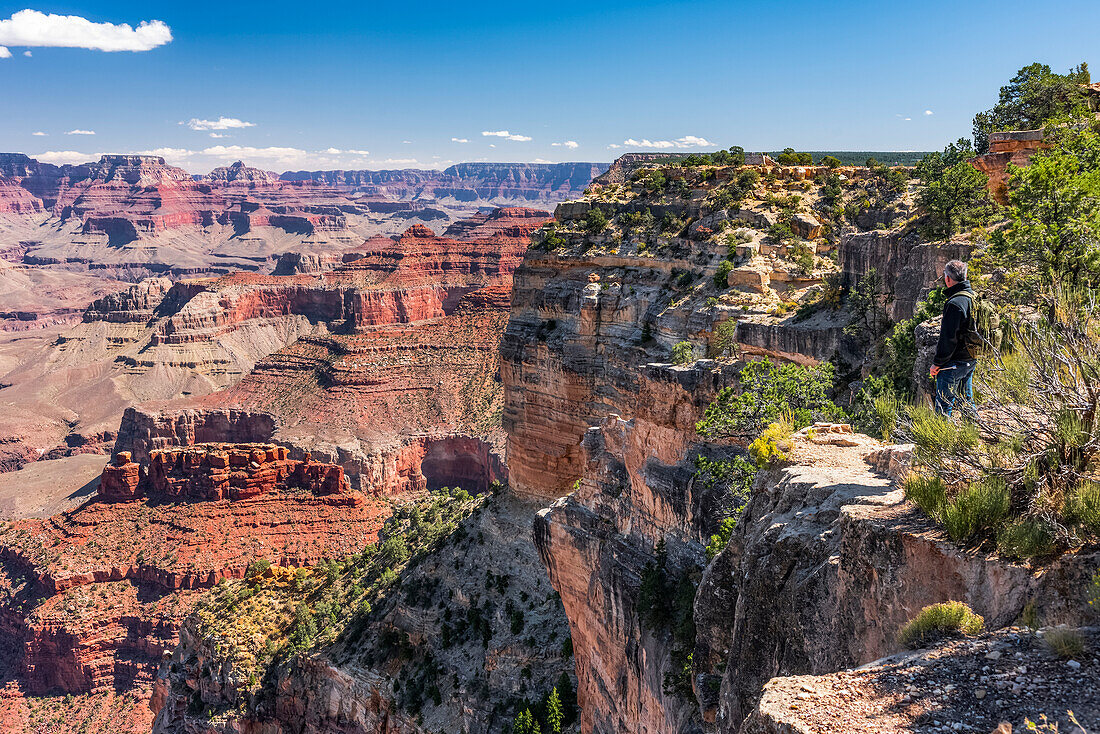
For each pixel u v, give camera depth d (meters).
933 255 42.06
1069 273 23.22
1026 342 14.45
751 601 17.06
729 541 21.05
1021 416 13.45
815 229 70.50
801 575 15.51
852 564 13.99
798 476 17.73
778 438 20.52
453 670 67.19
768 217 71.25
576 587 48.75
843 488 16.23
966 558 12.05
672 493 39.88
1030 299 24.30
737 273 63.41
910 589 12.80
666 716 36.50
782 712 10.23
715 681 21.31
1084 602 10.71
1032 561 11.44
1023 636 10.41
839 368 47.12
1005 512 12.15
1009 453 13.16
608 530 46.09
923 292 42.75
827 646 14.51
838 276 52.00
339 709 73.62
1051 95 57.22
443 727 63.50
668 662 36.88
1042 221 25.05
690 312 65.06
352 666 73.81
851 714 9.93
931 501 13.03
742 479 34.38
